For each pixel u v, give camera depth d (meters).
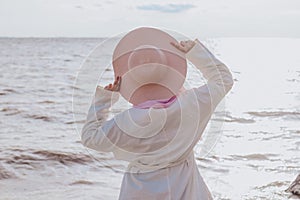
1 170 6.64
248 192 5.67
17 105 13.61
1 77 23.02
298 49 71.62
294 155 7.64
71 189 5.88
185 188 2.48
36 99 15.16
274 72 29.52
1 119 11.21
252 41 100.62
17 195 5.66
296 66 35.50
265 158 7.37
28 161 7.14
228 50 63.97
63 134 9.39
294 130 10.02
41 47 67.88
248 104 14.69
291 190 5.69
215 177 6.25
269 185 5.95
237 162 7.04
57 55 46.34
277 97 16.91
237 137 9.10
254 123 11.01
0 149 7.92
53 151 7.72
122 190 2.52
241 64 37.03
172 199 2.45
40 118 11.37
